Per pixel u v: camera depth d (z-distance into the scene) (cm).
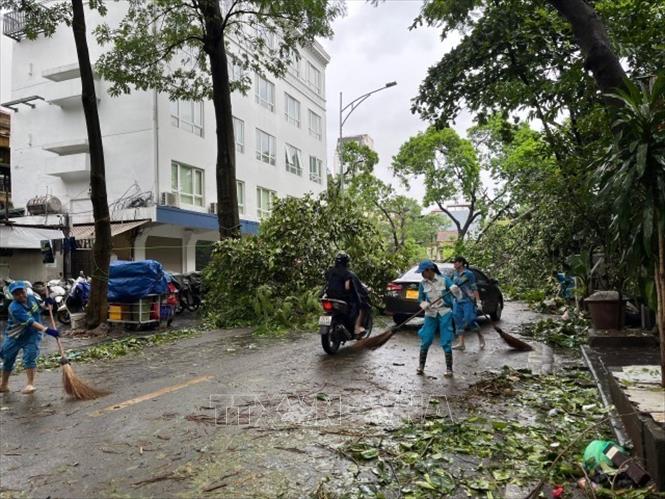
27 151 2325
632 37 944
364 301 865
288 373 700
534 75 1139
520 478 368
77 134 2220
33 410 553
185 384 644
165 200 2003
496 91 1183
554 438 441
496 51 1117
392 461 400
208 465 395
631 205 448
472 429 465
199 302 1709
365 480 368
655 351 738
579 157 931
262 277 1260
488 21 1074
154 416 515
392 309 1105
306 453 416
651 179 430
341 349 879
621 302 820
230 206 1508
